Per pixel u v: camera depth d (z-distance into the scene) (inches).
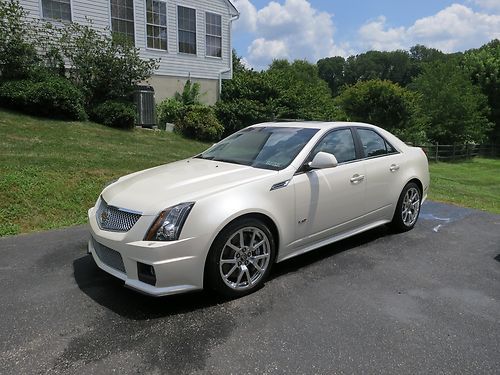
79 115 487.5
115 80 527.5
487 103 1229.7
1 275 150.9
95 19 559.2
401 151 206.4
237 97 712.4
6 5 474.3
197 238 122.8
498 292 142.6
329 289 142.3
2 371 97.1
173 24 645.9
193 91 652.1
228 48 735.1
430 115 1063.6
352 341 111.1
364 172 177.8
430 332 116.3
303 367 100.0
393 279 151.7
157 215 122.2
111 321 119.6
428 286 146.3
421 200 219.3
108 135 458.9
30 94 445.7
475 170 887.7
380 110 900.0
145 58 618.8
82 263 163.0
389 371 99.2
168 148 454.9
